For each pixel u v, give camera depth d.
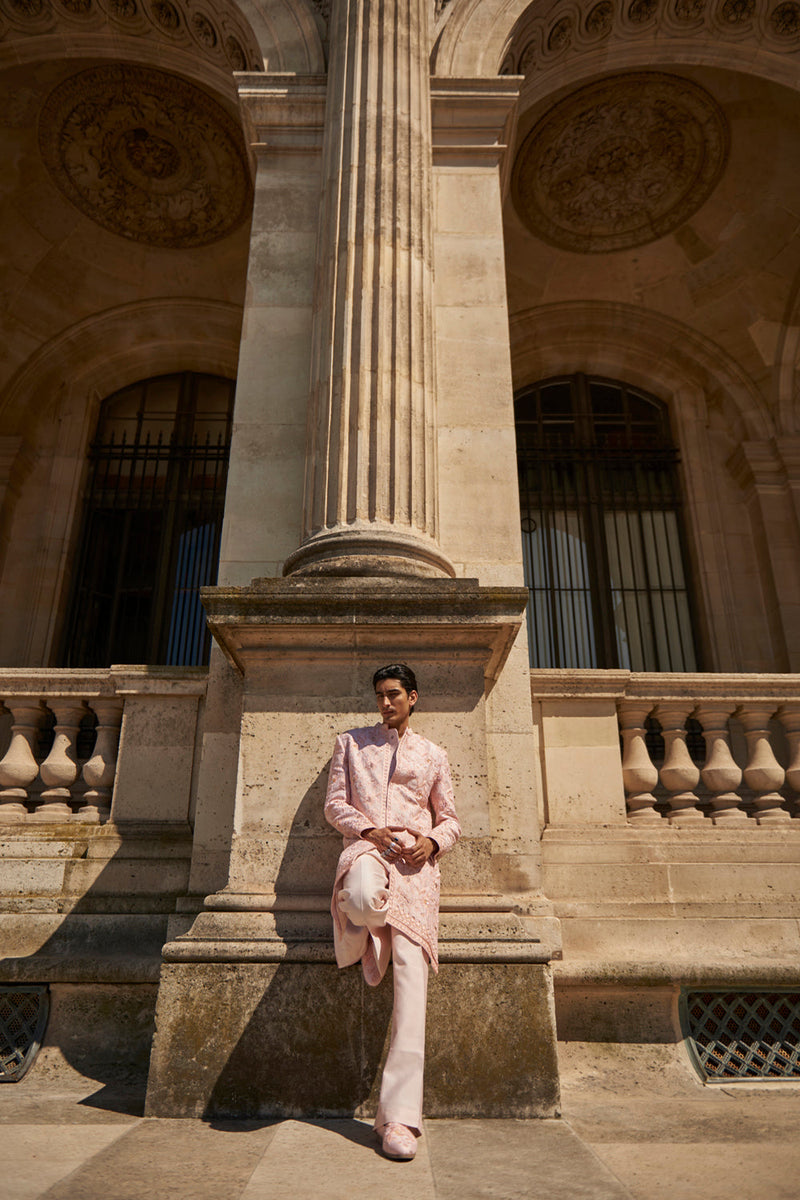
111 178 10.74
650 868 4.89
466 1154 2.59
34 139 10.23
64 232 11.20
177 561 11.34
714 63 8.26
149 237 11.42
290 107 6.51
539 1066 3.24
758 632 10.90
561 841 4.98
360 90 5.92
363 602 3.88
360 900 2.92
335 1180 2.26
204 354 12.34
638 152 10.41
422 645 3.94
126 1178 2.23
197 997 3.32
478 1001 3.33
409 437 4.91
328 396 5.04
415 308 5.28
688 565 11.41
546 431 12.20
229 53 7.56
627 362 12.25
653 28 7.88
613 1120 3.19
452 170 6.30
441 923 3.51
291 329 5.84
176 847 4.85
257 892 3.60
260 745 3.81
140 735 5.16
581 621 11.05
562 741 5.30
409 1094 2.69
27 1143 2.64
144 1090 3.72
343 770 3.37
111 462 11.98
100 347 12.11
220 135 10.25
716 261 11.36
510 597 3.88
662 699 5.46
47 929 4.54
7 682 5.40
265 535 5.32
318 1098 3.17
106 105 9.98
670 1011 4.23
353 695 3.88
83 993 4.21
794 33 7.93
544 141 10.14
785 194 10.49
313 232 6.14
